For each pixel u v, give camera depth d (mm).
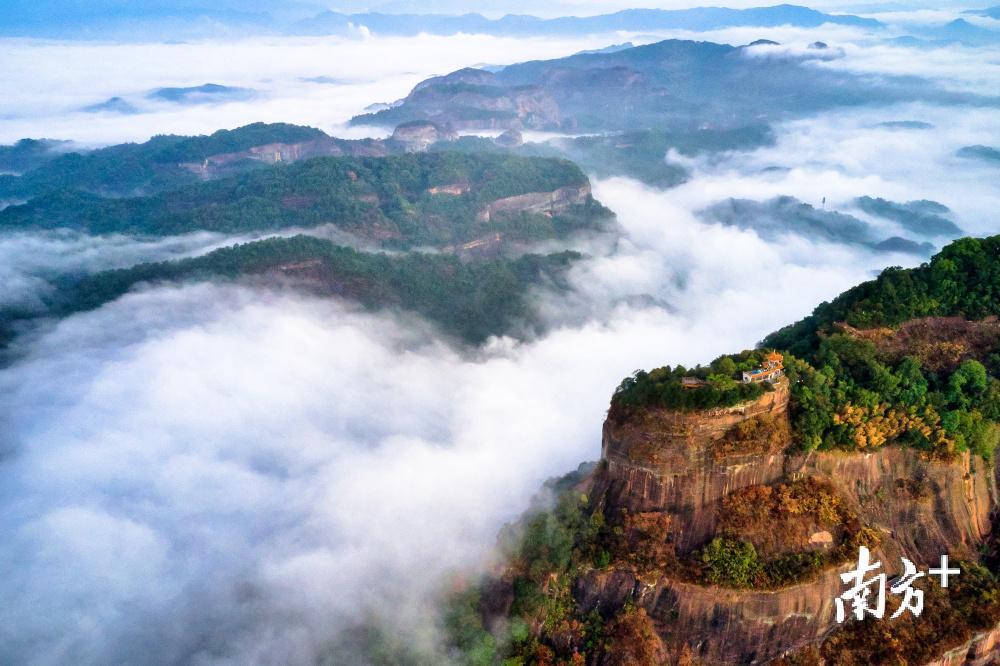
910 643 77375
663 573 80562
